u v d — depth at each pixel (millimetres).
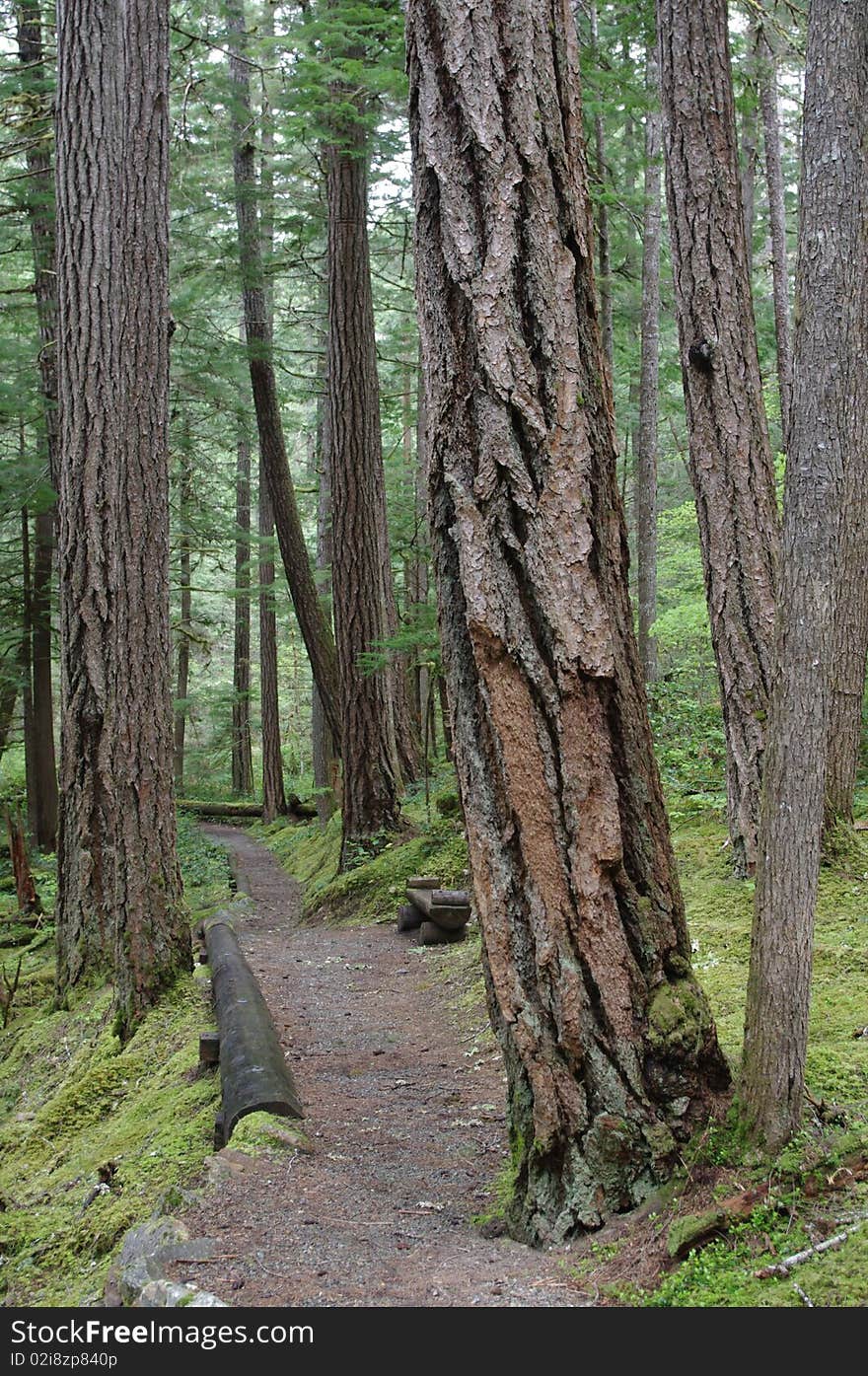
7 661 17672
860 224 3117
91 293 8672
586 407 3408
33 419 15023
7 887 14211
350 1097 5234
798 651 3078
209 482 22922
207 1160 4281
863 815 7914
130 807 7289
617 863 3367
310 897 12469
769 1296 2609
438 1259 3236
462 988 7438
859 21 3158
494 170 3371
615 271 15719
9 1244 4789
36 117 11492
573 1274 3010
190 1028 6660
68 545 8758
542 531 3354
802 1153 3070
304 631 15672
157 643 7430
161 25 7793
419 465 18516
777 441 16250
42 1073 7520
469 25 3398
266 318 15891
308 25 10375
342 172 12672
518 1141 3480
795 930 3129
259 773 38312
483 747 3455
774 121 13594
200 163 16516
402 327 21359
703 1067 3389
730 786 7020
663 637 15375
